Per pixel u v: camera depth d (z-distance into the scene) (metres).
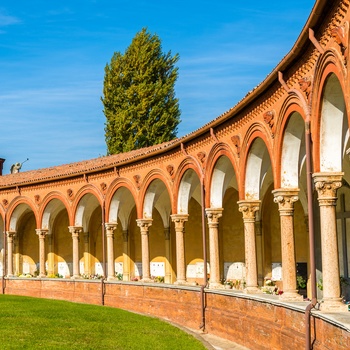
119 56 62.50
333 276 17.61
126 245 42.22
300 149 21.70
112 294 36.97
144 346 22.55
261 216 32.78
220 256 35.81
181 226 31.97
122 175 37.38
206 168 28.67
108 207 38.47
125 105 61.34
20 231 49.19
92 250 45.25
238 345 23.88
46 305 36.00
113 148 61.19
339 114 17.22
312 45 17.38
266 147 23.77
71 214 41.22
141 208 35.50
